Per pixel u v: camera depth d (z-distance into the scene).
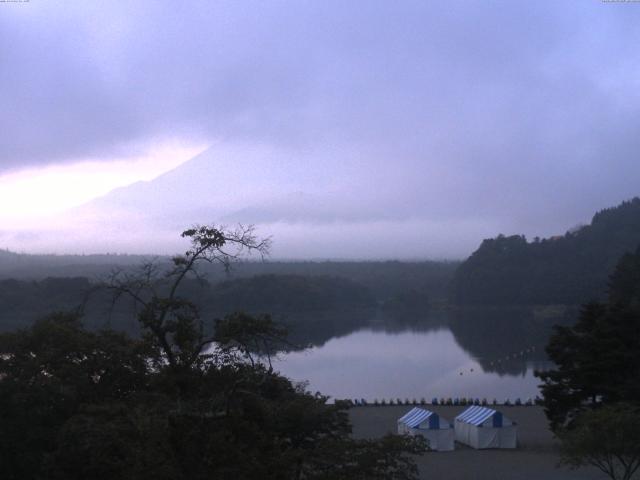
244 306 103.12
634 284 86.56
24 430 23.14
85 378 25.20
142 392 23.05
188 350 22.91
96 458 20.09
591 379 43.47
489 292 197.00
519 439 48.50
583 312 47.81
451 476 37.62
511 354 111.12
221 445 18.94
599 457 33.59
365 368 94.38
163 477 17.75
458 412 59.22
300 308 149.75
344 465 20.95
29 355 25.94
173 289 23.31
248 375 22.16
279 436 22.58
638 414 33.88
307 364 96.56
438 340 130.12
